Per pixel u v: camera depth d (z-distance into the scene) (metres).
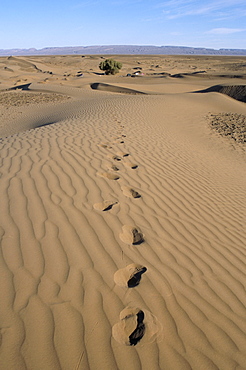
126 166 5.72
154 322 2.37
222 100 23.31
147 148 7.52
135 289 2.67
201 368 2.07
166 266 3.08
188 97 23.11
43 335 2.10
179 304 2.60
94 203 3.98
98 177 4.83
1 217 3.33
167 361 2.08
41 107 19.25
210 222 4.38
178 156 7.71
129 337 2.21
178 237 3.72
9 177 4.35
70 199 3.94
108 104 15.83
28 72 61.94
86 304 2.40
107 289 2.59
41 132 7.54
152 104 16.97
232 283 3.04
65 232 3.23
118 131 8.70
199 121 15.19
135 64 95.12
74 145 6.33
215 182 6.43
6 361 1.89
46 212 3.54
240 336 2.38
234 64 91.38
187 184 5.74
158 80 44.94
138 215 3.98
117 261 2.97
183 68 79.38
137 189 4.81
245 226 4.55
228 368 2.10
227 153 10.19
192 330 2.36
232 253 3.65
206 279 3.01
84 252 2.99
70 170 4.87
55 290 2.47
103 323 2.27
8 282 2.48
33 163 4.97
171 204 4.62
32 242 2.99
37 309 2.28
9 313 2.21
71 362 1.96
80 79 44.00
